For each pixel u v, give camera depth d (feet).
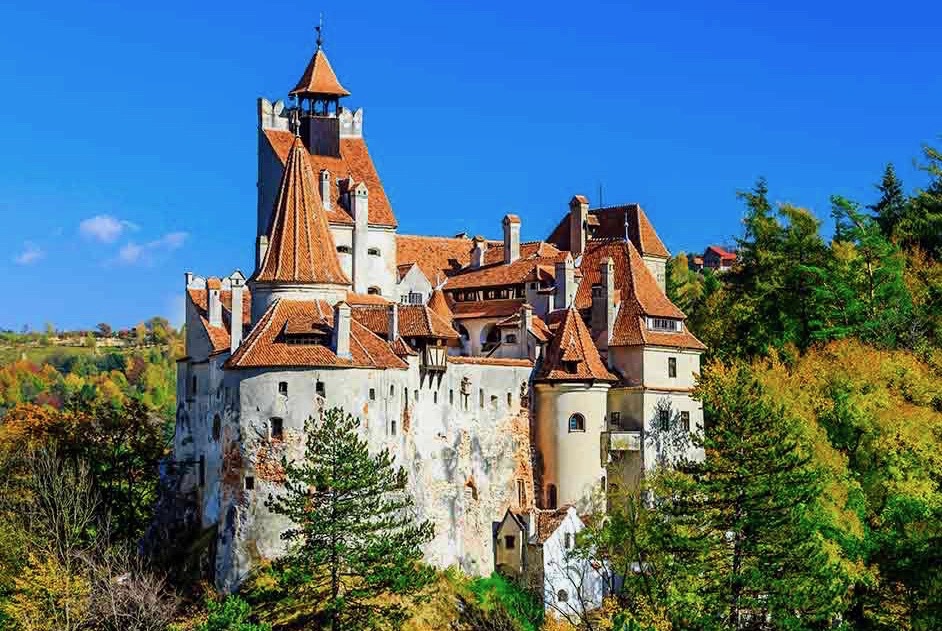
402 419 349.41
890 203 541.75
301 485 329.31
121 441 433.89
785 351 454.81
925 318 468.34
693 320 491.72
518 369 384.88
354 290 423.23
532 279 410.52
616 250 418.51
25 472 412.77
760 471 314.76
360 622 315.17
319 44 442.50
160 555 353.31
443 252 460.14
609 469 386.11
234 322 353.51
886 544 349.20
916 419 390.63
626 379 392.06
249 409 335.06
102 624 320.29
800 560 307.78
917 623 314.35
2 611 324.80
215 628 295.89
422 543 333.01
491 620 347.15
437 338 360.89
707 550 310.24
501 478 377.30
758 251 487.20
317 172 428.15
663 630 296.71
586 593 368.07
